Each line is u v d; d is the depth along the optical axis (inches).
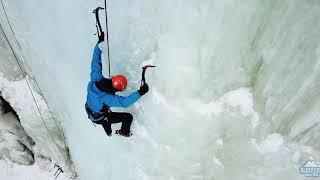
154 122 158.2
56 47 201.8
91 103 141.9
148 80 153.6
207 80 146.3
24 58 243.3
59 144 307.6
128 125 155.4
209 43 136.1
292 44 121.2
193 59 141.8
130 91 161.0
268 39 127.7
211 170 159.6
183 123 153.3
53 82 231.8
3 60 267.0
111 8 152.2
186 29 136.2
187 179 165.0
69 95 219.5
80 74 197.6
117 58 161.9
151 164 169.9
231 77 144.7
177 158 161.9
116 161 197.9
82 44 181.5
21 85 281.1
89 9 162.9
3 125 337.7
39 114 282.4
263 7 122.1
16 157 354.9
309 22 113.3
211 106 150.1
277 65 129.4
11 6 207.6
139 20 146.5
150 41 148.6
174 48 141.9
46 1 185.5
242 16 126.3
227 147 153.8
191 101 150.5
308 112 130.2
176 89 149.8
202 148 157.6
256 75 141.0
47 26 196.5
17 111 290.2
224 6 125.1
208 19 130.3
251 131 147.4
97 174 236.4
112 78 136.0
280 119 139.7
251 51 136.1
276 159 143.1
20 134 344.2
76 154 259.4
